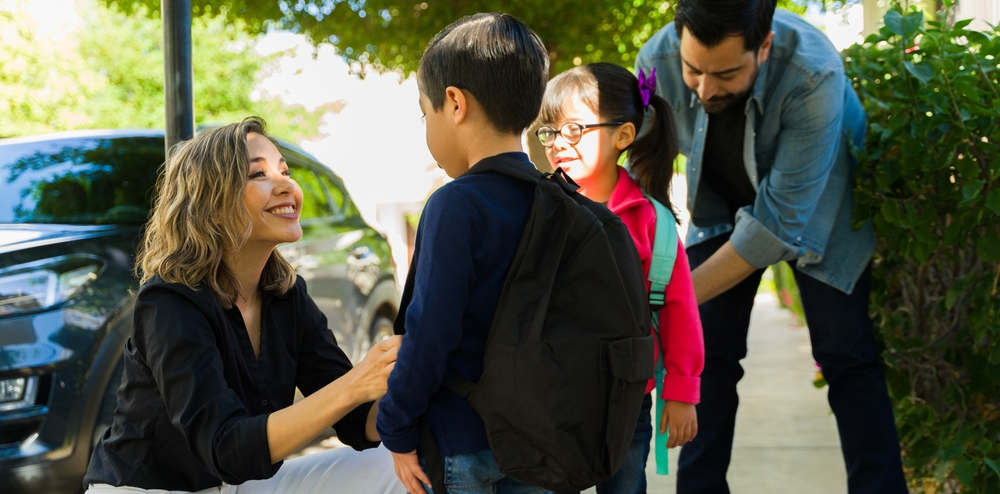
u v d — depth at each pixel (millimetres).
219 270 1849
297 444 1657
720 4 2152
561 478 1420
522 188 1557
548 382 1401
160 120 16109
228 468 1647
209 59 16578
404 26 6059
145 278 1870
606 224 1562
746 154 2492
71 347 2652
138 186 3469
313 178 4574
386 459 2033
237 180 1791
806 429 4199
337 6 6129
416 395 1437
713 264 2451
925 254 2432
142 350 1745
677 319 2080
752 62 2271
